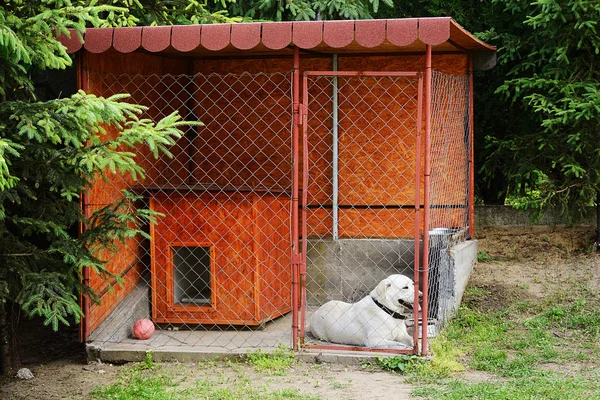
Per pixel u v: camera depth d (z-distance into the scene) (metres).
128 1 9.05
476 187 11.72
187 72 10.12
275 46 7.27
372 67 9.82
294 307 7.73
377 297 7.95
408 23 7.08
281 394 6.62
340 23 7.17
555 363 7.47
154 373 7.48
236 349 7.80
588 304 8.89
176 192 8.51
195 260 9.16
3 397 6.91
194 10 9.87
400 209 9.80
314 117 9.98
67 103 6.42
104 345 7.93
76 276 7.63
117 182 8.38
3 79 6.79
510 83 10.10
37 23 6.63
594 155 9.94
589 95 9.38
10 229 7.82
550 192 9.88
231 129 10.13
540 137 10.09
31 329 9.41
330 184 9.97
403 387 6.86
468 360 7.59
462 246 9.30
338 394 6.68
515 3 10.29
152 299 8.66
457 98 9.69
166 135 6.82
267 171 10.09
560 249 10.19
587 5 9.32
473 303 9.09
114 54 8.37
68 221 7.38
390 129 9.81
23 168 6.85
